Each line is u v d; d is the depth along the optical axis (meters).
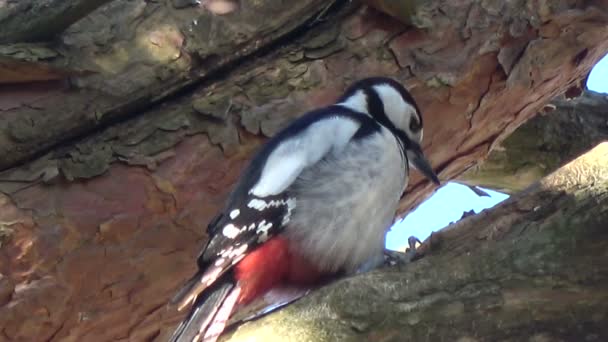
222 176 5.46
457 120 6.09
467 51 5.98
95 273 5.16
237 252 5.01
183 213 5.35
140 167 5.29
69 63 5.35
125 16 5.57
